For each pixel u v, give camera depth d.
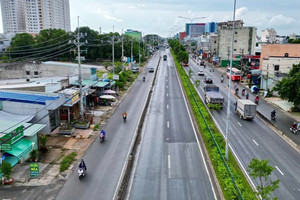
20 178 21.48
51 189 20.05
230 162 23.97
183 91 58.34
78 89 38.91
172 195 19.28
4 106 30.53
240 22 127.62
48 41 93.00
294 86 40.50
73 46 99.25
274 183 17.02
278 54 69.81
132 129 33.59
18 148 23.05
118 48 112.19
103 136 29.34
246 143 29.33
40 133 31.20
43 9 172.38
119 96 52.00
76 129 33.19
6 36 144.38
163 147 28.09
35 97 31.86
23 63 57.69
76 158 25.31
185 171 22.86
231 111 42.44
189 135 31.62
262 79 59.47
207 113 38.59
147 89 60.03
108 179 21.62
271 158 25.67
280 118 38.78
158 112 41.66
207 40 154.25
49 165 23.80
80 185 20.69
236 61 102.31
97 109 42.59
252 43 103.19
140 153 26.62
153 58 143.75
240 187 18.94
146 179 21.56
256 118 39.06
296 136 31.69
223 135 31.52
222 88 61.28
